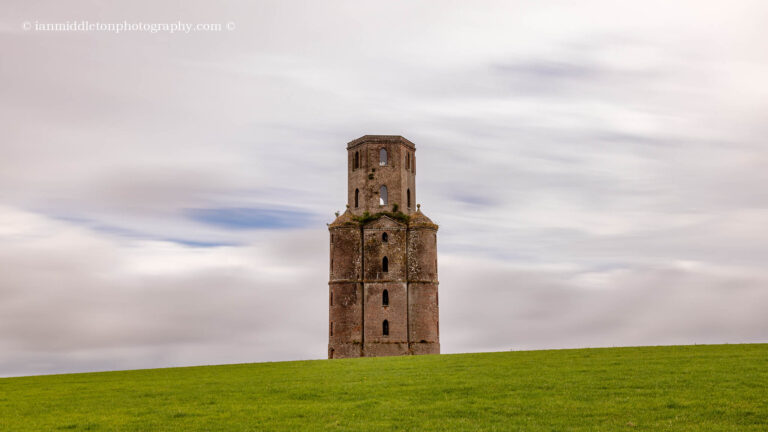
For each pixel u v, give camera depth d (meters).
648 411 29.98
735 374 37.34
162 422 31.12
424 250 88.25
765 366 39.75
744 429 26.91
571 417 29.55
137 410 34.19
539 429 27.88
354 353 84.94
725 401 31.00
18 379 51.88
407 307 87.00
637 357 47.09
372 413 31.52
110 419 32.06
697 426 27.41
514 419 29.52
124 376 51.38
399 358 57.72
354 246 87.75
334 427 29.06
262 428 29.36
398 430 28.27
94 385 45.06
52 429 30.28
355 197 91.94
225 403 35.28
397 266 87.62
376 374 44.38
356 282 86.88
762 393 32.44
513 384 37.38
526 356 51.84
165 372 53.59
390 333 85.81
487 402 32.97
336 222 88.81
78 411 34.50
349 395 36.31
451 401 33.53
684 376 37.28
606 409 30.58
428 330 86.56
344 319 86.12
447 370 44.78
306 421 30.39
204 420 31.20
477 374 42.00
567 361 46.69
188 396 38.03
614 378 37.88
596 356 49.19
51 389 43.50
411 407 32.44
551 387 36.06
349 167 93.62
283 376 45.84
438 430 28.12
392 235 88.25
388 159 91.31
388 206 90.38
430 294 87.62
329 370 48.59
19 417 33.28
